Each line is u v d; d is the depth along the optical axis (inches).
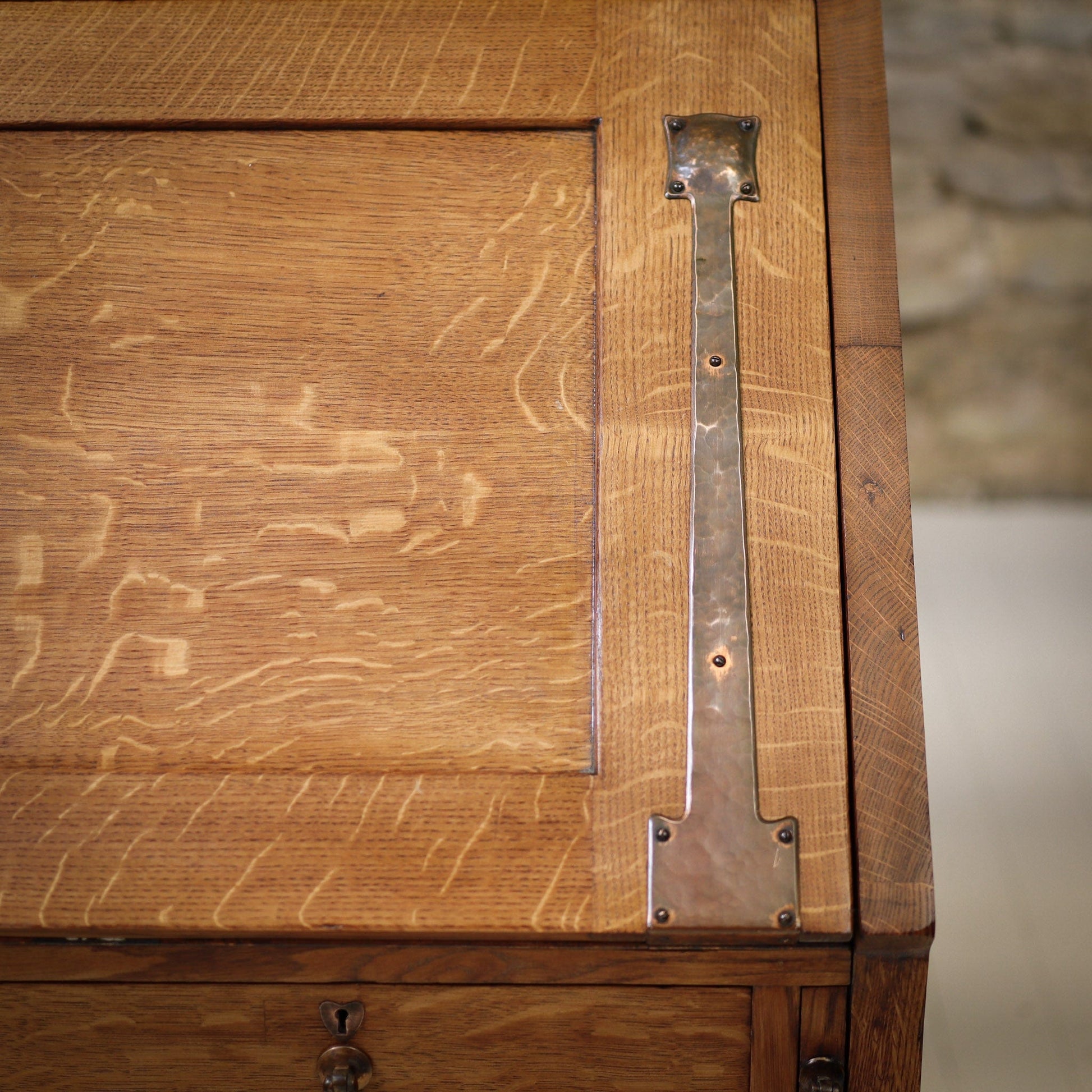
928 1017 52.3
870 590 31.1
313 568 32.0
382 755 30.5
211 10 37.3
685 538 31.8
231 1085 29.5
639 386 33.1
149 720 31.0
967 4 73.2
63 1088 29.5
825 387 33.1
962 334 72.5
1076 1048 50.9
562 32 36.7
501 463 32.8
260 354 33.9
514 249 34.6
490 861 29.1
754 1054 28.9
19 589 32.2
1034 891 56.7
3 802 30.1
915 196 72.9
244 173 35.5
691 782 29.7
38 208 35.5
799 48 36.5
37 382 33.9
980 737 62.4
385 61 36.5
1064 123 73.2
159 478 32.9
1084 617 66.8
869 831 29.0
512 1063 29.2
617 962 28.7
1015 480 72.2
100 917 28.7
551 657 31.2
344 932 28.5
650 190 35.0
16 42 37.1
